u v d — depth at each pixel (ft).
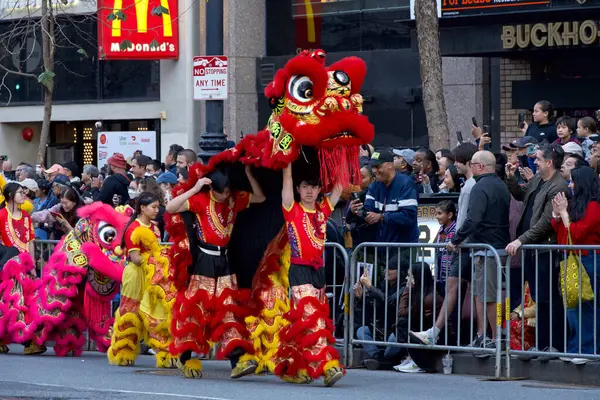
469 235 41.24
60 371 41.57
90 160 106.93
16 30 102.32
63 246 47.57
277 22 94.53
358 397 33.96
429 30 61.11
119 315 43.57
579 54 76.13
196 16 97.76
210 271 38.22
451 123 84.33
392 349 42.83
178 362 39.70
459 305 40.88
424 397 34.27
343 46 90.74
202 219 38.19
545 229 39.99
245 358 38.42
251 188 38.27
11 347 53.21
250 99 95.04
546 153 40.32
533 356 39.83
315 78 35.70
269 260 38.91
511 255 39.91
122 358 43.68
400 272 42.37
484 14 71.61
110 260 46.55
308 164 36.91
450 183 47.55
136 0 95.04
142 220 43.27
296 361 36.91
